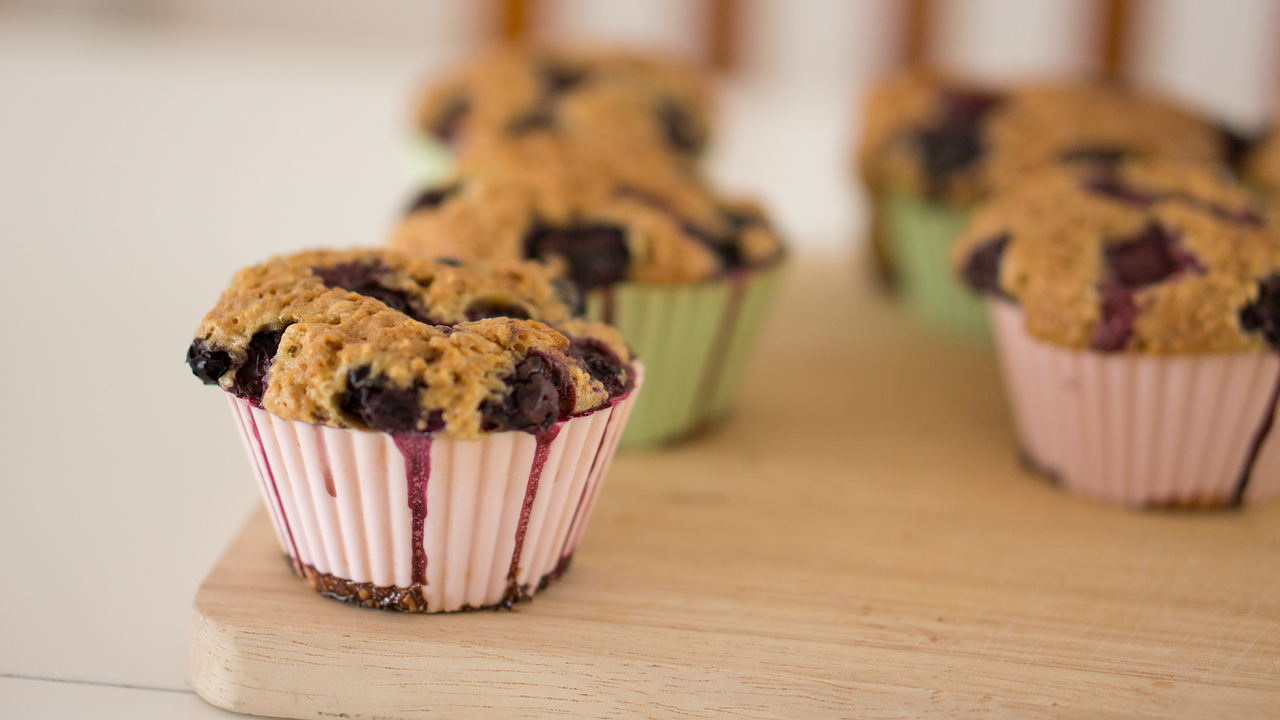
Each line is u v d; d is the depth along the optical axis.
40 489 0.59
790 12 1.26
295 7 1.31
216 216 0.91
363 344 0.50
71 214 0.89
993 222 0.61
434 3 1.30
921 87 0.75
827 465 0.61
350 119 1.17
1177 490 0.58
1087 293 0.57
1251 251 0.57
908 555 0.56
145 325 0.70
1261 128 0.75
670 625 0.53
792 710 0.51
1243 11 1.19
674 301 0.60
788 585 0.55
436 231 0.59
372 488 0.51
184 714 0.52
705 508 0.58
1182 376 0.57
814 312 0.75
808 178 1.12
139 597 0.55
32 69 1.20
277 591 0.53
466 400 0.50
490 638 0.52
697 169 0.76
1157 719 0.51
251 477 0.60
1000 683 0.52
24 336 0.68
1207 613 0.54
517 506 0.52
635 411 0.61
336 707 0.52
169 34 1.31
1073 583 0.55
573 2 1.27
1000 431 0.64
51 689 0.52
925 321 0.75
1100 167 0.63
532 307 0.54
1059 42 1.23
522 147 0.63
